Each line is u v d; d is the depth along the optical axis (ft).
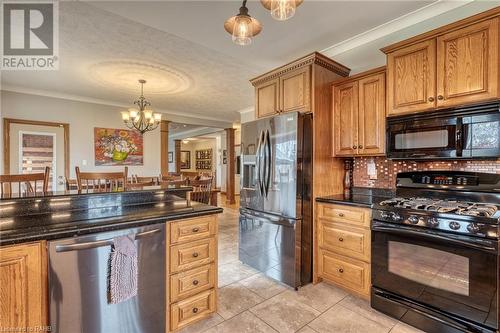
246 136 9.90
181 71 12.58
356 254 7.39
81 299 4.53
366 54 8.72
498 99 5.46
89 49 10.29
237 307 7.04
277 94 9.46
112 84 14.46
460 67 5.97
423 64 6.58
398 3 6.93
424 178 7.34
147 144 20.03
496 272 4.98
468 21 5.79
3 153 14.44
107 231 4.73
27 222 4.75
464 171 6.76
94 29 8.80
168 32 8.41
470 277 5.26
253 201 9.52
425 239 5.84
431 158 6.46
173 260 5.67
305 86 8.52
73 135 16.72
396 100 7.08
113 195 6.13
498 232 4.94
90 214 5.41
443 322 5.63
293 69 8.89
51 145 15.98
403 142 6.96
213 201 15.35
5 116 14.52
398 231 6.27
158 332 5.48
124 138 18.81
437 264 5.72
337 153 8.75
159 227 5.43
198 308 6.13
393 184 8.34
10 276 3.97
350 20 7.72
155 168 20.40
